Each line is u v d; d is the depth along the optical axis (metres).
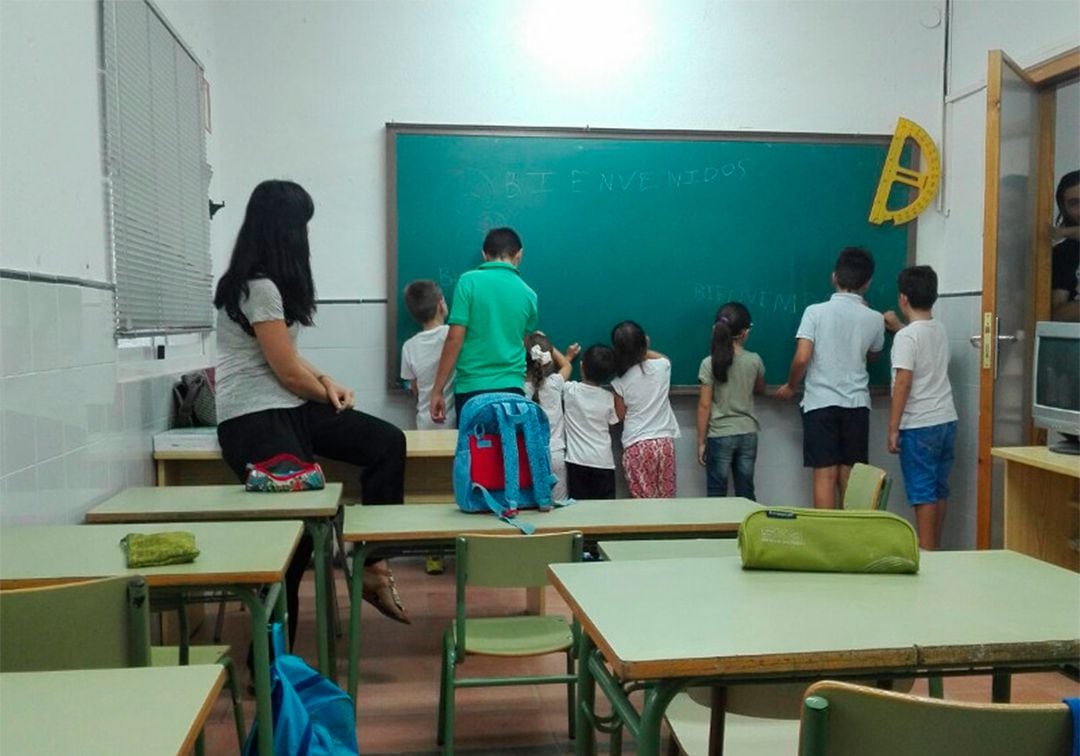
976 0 4.85
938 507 4.68
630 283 4.91
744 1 4.95
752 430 4.83
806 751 1.09
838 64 5.03
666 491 4.68
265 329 2.85
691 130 4.89
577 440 4.62
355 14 4.72
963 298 4.94
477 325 4.04
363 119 4.75
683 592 1.69
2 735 1.15
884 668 1.42
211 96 4.59
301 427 2.99
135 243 3.38
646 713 1.40
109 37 3.12
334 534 3.15
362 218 4.77
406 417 4.81
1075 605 1.63
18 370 2.36
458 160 4.76
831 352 4.73
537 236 4.83
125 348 3.29
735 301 4.98
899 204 5.08
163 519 2.64
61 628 1.53
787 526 1.84
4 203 2.31
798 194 5.00
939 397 4.58
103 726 1.17
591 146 4.84
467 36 4.78
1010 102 4.10
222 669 1.39
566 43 4.84
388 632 3.61
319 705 1.63
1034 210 4.38
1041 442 4.26
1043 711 1.08
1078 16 4.17
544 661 3.31
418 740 2.65
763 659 1.37
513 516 2.71
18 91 2.41
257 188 2.93
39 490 2.48
